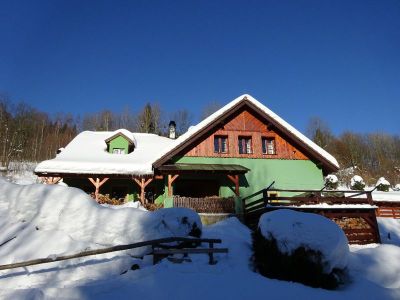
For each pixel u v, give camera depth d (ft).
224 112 61.93
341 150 212.64
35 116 218.38
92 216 29.12
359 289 24.91
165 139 86.02
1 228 28.60
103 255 25.76
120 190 67.51
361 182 123.65
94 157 64.80
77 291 20.10
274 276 26.18
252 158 63.46
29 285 21.53
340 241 26.09
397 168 189.57
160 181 67.72
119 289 20.71
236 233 37.14
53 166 55.57
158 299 19.97
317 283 25.26
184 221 29.25
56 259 21.86
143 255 26.53
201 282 22.56
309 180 63.57
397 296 24.40
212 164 60.80
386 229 62.39
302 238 26.05
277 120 63.77
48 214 29.14
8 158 147.95
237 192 55.52
